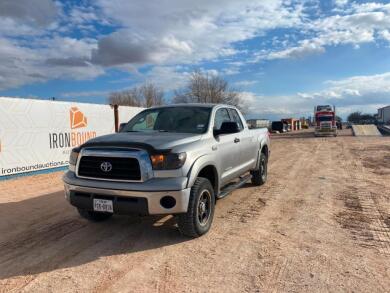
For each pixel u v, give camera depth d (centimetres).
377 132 4269
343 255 449
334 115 3734
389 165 1263
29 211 679
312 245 482
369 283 377
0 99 1072
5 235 539
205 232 523
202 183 502
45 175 1173
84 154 496
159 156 463
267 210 656
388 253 455
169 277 394
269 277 392
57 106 1287
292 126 6562
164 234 529
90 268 420
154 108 675
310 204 698
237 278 390
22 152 1145
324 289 365
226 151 607
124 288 371
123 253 462
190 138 526
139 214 464
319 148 2109
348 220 592
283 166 1280
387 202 711
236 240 502
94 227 568
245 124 763
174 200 461
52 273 407
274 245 483
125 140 496
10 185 982
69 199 511
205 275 398
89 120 1459
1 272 411
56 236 531
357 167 1222
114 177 474
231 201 725
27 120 1162
